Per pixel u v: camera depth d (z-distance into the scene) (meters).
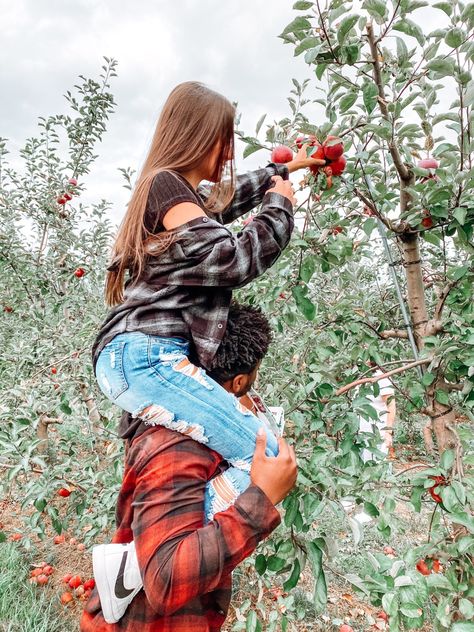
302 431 1.80
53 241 4.55
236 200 1.43
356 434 1.81
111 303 1.27
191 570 0.84
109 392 1.05
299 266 1.71
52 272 4.39
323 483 1.41
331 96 1.63
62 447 3.37
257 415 1.27
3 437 2.70
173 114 1.16
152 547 0.88
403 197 1.80
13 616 2.51
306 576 2.99
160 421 0.99
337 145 1.48
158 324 1.05
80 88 4.49
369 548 3.18
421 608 1.19
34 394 2.92
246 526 0.90
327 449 1.62
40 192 4.67
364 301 2.17
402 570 1.28
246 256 1.00
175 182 1.07
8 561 3.00
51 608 2.71
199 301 1.07
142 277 1.10
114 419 2.88
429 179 1.61
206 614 1.06
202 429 0.98
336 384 1.87
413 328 1.93
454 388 1.82
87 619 1.11
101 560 0.99
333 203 2.04
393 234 1.98
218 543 0.87
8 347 4.52
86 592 2.78
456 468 1.51
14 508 3.91
